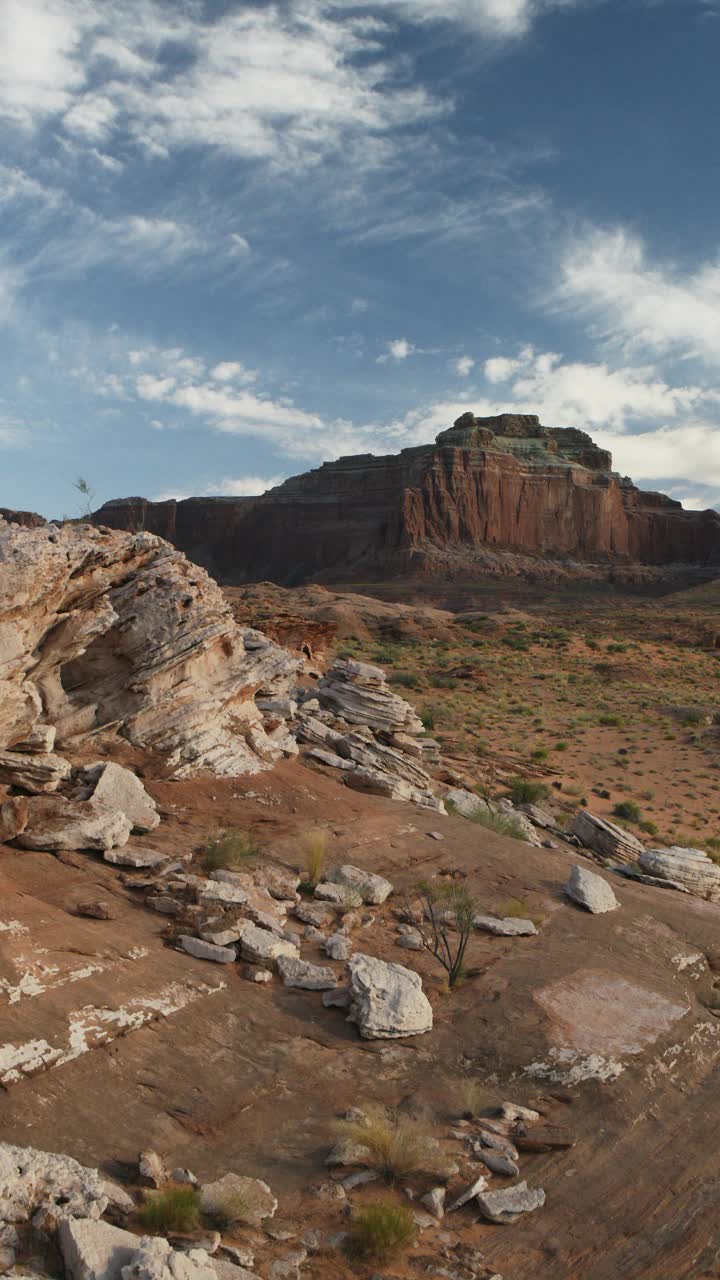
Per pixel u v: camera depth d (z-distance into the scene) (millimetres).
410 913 13227
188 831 14469
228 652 18734
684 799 36531
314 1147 7895
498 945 12672
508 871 15750
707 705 61594
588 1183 7902
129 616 16359
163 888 11945
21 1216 6105
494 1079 9344
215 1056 8914
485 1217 7254
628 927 14039
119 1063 8391
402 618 110812
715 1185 8062
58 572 12688
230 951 10664
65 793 13953
